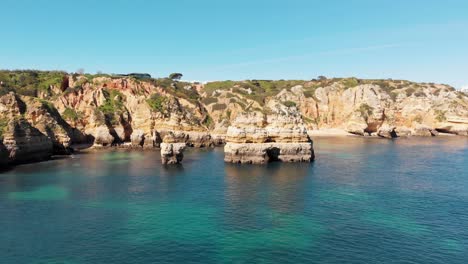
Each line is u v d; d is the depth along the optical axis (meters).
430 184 57.19
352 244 33.41
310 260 30.31
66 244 33.50
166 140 79.00
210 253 31.62
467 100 181.38
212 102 165.75
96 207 44.62
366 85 174.12
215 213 42.19
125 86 133.75
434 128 166.62
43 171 68.62
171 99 120.50
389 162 80.12
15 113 90.38
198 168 71.44
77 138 111.88
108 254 31.47
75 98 123.31
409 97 177.25
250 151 76.62
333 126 173.25
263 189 53.31
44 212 42.56
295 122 79.88
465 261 30.19
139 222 39.22
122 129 116.69
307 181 58.69
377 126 163.00
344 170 69.00
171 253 31.64
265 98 166.50
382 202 46.62
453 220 39.81
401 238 34.78
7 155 74.19
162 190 53.19
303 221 39.31
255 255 31.22
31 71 148.88
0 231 36.56
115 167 73.44
